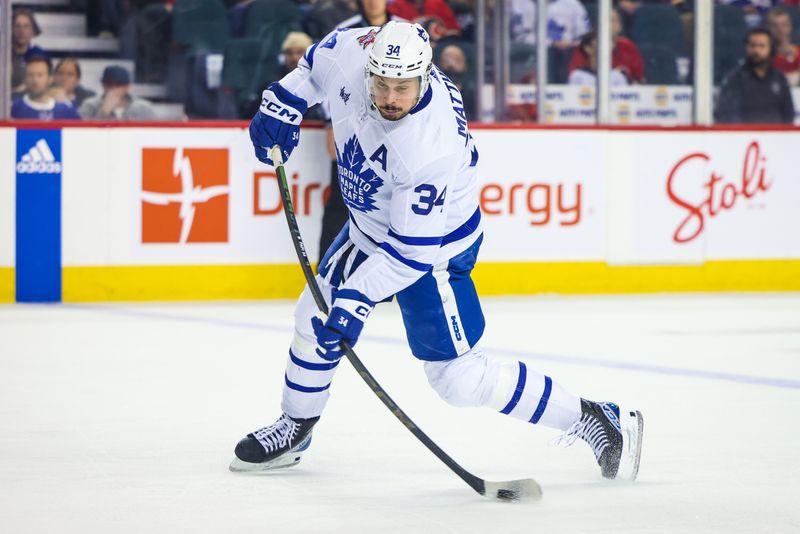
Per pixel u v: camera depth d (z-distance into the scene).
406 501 10.23
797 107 29.23
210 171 25.03
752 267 27.91
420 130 9.63
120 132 24.58
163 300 25.00
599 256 27.02
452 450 12.24
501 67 27.52
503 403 10.73
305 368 11.13
